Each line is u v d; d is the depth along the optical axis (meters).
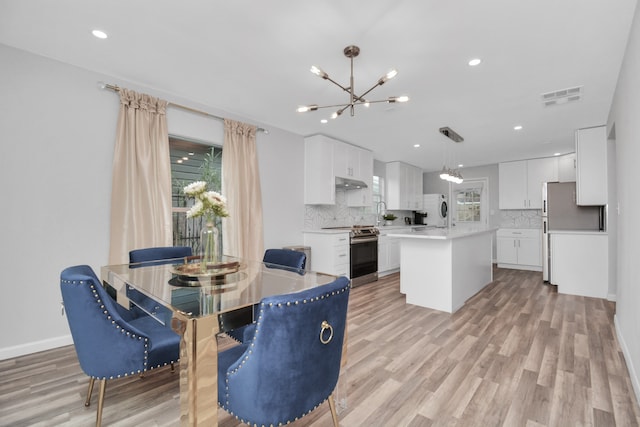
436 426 1.55
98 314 1.40
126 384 1.94
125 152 2.85
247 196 3.87
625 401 1.75
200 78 2.87
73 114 2.61
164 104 3.12
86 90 2.68
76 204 2.62
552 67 2.58
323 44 2.28
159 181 3.05
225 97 3.32
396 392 1.86
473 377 2.02
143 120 2.96
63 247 2.55
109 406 1.71
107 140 2.79
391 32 2.12
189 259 2.39
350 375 2.06
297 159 4.71
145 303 1.50
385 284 4.95
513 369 2.12
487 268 4.78
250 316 1.34
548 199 4.89
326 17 1.97
